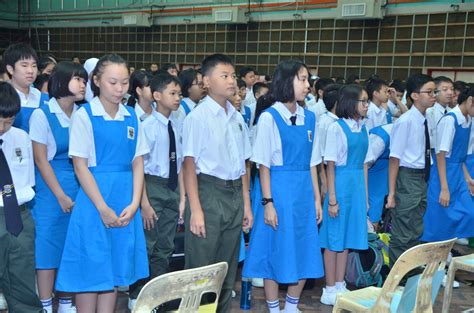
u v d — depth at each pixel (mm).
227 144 2094
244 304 2801
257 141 2303
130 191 2010
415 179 2994
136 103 2727
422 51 8672
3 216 1956
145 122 2557
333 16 9617
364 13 8922
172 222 2711
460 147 3367
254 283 3180
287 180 2338
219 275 1438
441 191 3246
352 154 2766
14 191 1965
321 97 4477
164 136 2609
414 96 2967
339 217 2783
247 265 2434
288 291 2506
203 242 2082
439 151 3213
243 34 10867
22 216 2033
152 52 12398
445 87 3689
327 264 2875
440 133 3219
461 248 3949
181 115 3225
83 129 1881
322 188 3020
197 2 11430
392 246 3080
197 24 11531
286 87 2273
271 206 2314
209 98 2105
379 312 1773
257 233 2416
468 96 3248
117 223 1922
